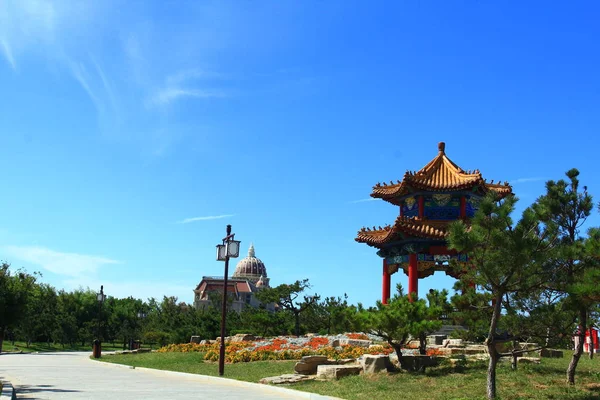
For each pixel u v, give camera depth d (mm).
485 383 24469
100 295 67312
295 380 29812
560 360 31688
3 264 43750
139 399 21969
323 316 86000
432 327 28812
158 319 101000
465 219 43594
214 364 41281
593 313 23062
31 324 97625
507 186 44750
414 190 45062
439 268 44938
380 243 46469
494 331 21906
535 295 23312
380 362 29297
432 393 23453
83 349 108688
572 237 24000
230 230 36844
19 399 20844
